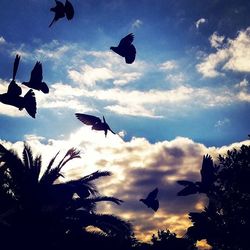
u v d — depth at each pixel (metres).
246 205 11.80
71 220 14.50
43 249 14.20
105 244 14.45
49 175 14.74
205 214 11.59
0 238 13.98
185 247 15.62
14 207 13.43
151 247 15.73
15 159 14.29
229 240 11.42
